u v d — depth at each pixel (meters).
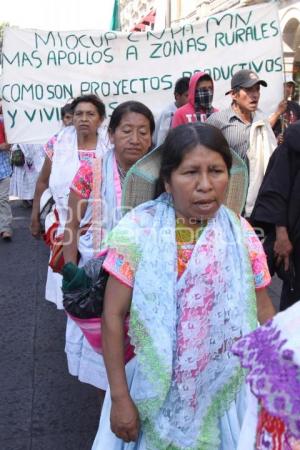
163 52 5.08
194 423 1.62
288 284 3.08
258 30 4.96
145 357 1.54
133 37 5.06
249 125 4.19
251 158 4.20
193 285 1.56
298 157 2.88
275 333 1.03
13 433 2.90
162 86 5.11
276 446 1.02
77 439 2.85
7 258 6.28
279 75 4.98
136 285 1.55
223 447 1.70
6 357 3.78
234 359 1.60
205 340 1.59
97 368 2.55
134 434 1.60
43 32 5.02
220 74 5.06
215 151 1.54
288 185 2.89
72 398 3.25
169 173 1.58
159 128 4.97
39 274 5.66
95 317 1.80
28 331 4.23
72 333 2.69
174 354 1.57
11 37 4.99
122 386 1.59
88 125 3.39
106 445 1.73
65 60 5.06
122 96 5.12
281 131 5.67
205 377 1.62
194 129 1.56
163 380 1.53
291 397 0.96
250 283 1.62
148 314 1.54
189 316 1.56
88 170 2.69
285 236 2.92
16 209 9.21
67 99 5.09
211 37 5.04
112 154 2.59
